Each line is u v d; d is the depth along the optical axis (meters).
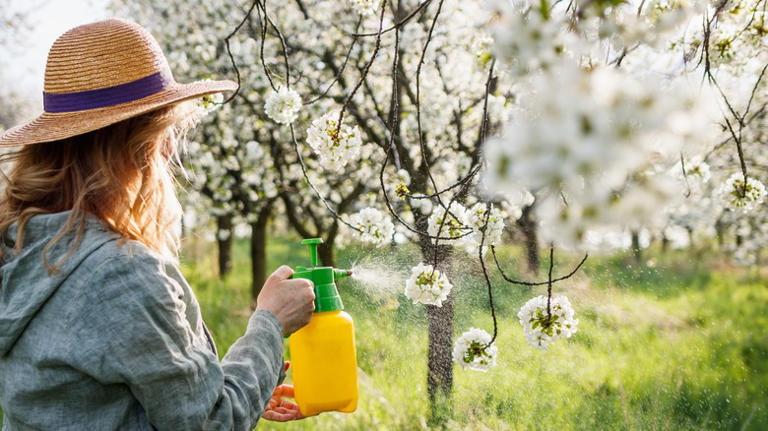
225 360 1.12
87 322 0.93
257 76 5.43
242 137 6.18
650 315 4.91
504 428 2.66
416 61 4.81
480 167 1.40
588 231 0.59
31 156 1.09
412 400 2.87
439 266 2.45
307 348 1.31
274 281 1.24
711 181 4.45
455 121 4.82
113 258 0.96
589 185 0.57
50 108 1.09
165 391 0.95
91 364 0.91
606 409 2.92
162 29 6.05
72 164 1.06
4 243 1.04
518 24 0.65
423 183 4.09
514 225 3.13
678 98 0.54
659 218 0.59
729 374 3.98
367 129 4.68
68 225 0.99
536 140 0.53
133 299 0.94
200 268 9.90
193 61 5.91
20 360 0.97
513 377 2.87
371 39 4.95
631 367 3.64
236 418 1.04
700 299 6.62
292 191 6.16
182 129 1.25
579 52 0.67
